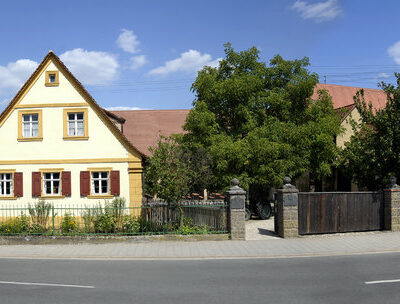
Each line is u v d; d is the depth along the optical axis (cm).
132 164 1948
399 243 1291
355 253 1165
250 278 873
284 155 1925
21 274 948
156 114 3809
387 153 1655
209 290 778
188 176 1526
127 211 1550
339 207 1482
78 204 1941
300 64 2177
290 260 1074
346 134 2669
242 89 2009
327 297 720
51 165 1956
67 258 1169
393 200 1516
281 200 1429
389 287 783
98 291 782
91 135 1961
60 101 1964
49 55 1962
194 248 1253
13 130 1970
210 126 2027
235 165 1956
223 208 1430
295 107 2147
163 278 885
